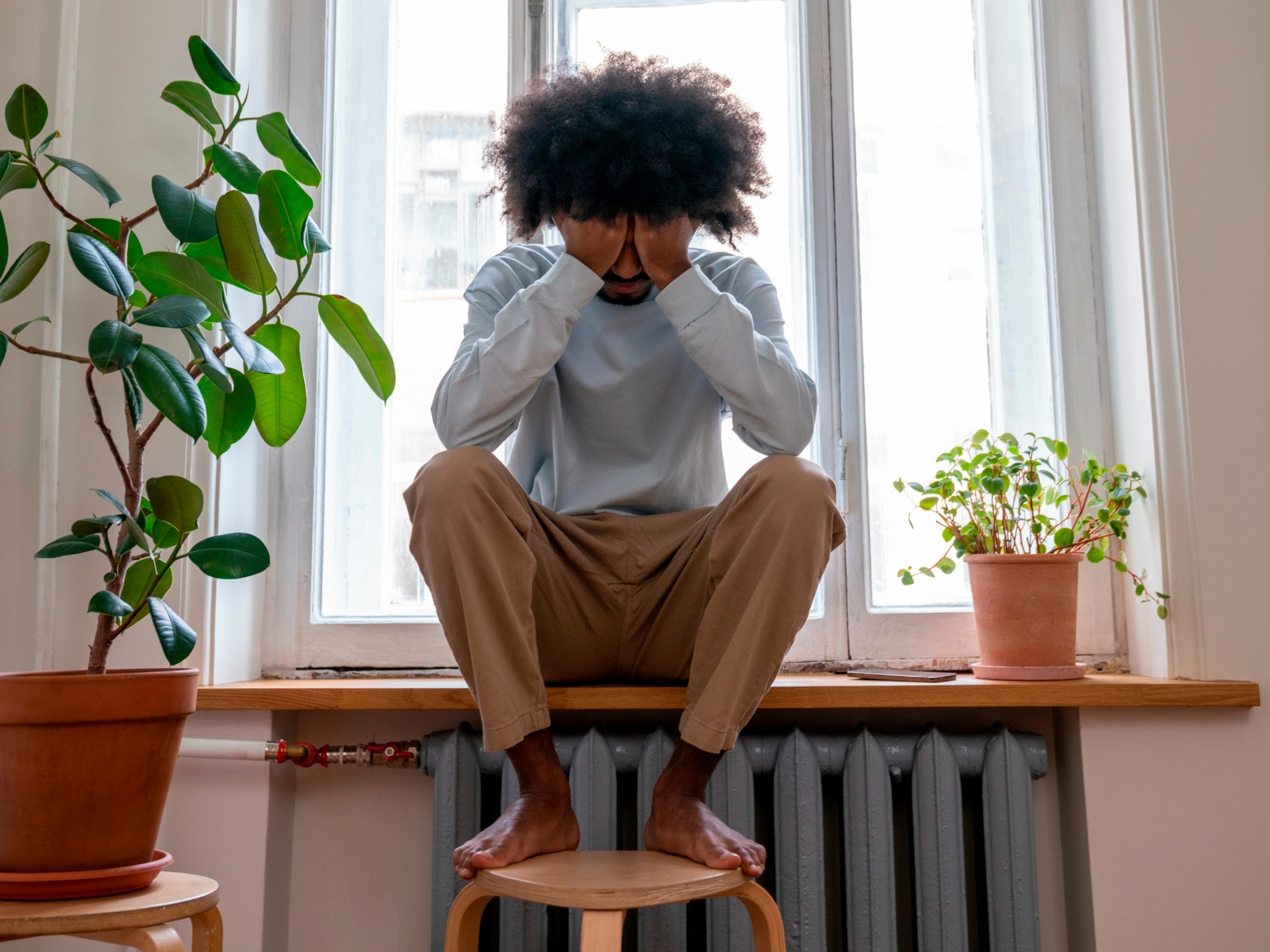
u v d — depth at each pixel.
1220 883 1.51
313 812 1.66
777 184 1.98
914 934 1.61
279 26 1.95
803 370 1.60
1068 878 1.62
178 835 1.53
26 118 1.34
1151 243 1.71
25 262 1.31
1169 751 1.55
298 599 1.82
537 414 1.60
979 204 1.97
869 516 1.87
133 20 1.72
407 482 1.92
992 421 1.91
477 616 1.21
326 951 1.64
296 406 1.54
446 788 1.51
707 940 1.50
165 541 1.28
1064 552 1.66
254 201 1.82
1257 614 1.60
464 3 2.01
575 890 0.97
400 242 1.97
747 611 1.22
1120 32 1.81
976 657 1.80
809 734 1.60
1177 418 1.66
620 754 1.55
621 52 1.59
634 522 1.49
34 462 1.54
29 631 1.51
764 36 2.01
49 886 1.05
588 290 1.39
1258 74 1.73
